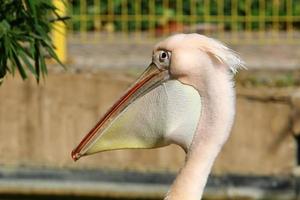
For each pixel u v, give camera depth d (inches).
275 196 505.4
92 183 514.3
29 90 515.2
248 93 504.7
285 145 504.1
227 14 628.7
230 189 505.7
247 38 617.9
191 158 245.8
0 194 519.5
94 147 251.3
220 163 507.5
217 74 243.1
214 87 243.1
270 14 619.8
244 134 504.7
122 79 510.6
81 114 513.7
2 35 266.7
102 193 514.0
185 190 243.8
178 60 243.6
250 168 506.3
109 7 611.8
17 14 272.2
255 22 628.4
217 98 243.1
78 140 514.9
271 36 615.5
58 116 515.5
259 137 504.1
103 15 619.8
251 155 505.4
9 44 266.7
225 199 505.4
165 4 634.8
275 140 504.7
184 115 246.5
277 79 550.6
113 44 621.6
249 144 505.0
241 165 505.7
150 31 631.2
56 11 304.0
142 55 596.7
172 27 633.6
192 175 244.4
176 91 245.9
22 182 517.0
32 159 518.0
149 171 510.9
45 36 274.5
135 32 637.9
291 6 622.2
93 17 612.7
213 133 244.5
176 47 244.7
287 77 554.9
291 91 509.0
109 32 625.0
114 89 510.0
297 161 508.1
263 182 505.7
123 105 250.4
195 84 244.5
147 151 510.6
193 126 245.9
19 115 517.0
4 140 518.9
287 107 502.0
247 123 503.8
